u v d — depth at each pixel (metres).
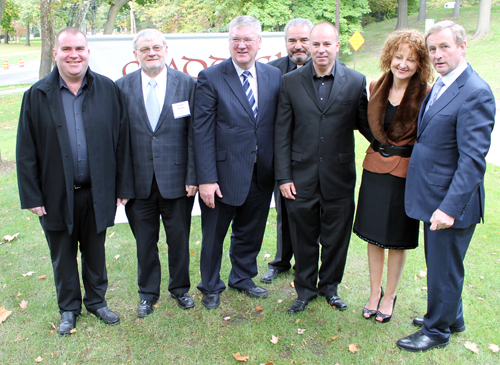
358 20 20.31
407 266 3.34
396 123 2.36
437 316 2.35
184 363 2.30
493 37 20.11
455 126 2.12
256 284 3.16
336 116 2.54
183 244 2.76
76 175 2.40
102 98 2.42
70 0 12.03
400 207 2.45
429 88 2.33
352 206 2.72
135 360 2.33
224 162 2.66
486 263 3.31
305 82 2.55
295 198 2.68
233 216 2.88
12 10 14.55
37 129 2.32
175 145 2.63
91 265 2.62
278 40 4.12
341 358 2.33
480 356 2.32
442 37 2.07
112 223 2.55
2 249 3.66
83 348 2.42
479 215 2.23
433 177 2.21
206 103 2.58
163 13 21.39
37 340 2.47
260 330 2.58
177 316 2.73
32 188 2.36
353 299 2.92
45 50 10.12
